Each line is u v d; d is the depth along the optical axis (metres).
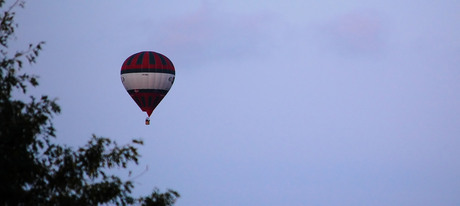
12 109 76.12
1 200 73.19
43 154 79.06
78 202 78.62
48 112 78.81
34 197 76.62
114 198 80.19
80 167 80.12
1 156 74.25
